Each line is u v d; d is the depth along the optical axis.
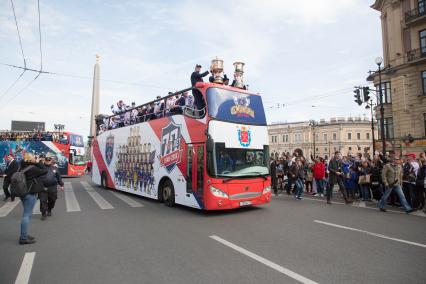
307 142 79.06
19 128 68.44
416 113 27.44
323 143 76.00
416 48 27.47
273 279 4.37
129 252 5.68
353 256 5.39
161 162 11.70
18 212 10.15
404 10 28.48
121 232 7.22
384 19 31.33
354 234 6.96
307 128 79.19
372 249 5.80
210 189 8.95
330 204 11.75
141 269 4.81
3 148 28.66
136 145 13.87
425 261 5.12
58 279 4.45
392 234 6.96
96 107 36.19
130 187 14.16
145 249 5.86
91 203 12.01
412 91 27.80
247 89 10.81
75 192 16.08
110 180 16.58
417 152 26.80
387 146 30.08
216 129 9.20
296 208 10.73
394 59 29.25
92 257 5.42
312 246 6.01
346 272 4.64
